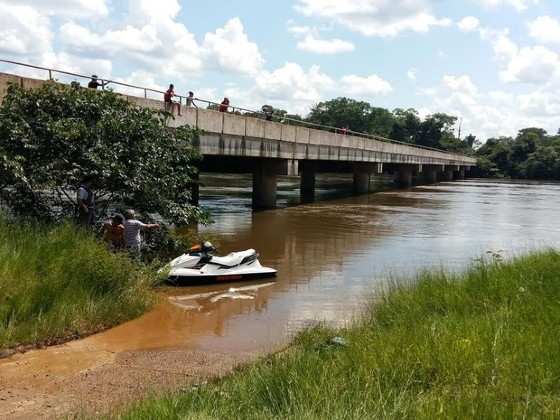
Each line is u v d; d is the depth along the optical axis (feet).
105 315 30.22
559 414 16.17
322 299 38.29
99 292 31.65
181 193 48.24
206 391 19.04
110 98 45.55
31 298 27.63
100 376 23.13
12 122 40.55
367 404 16.71
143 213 45.34
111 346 27.09
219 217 86.94
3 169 38.27
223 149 82.33
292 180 235.20
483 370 19.29
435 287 32.30
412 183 234.38
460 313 28.14
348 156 134.82
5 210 38.88
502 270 35.09
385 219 90.02
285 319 33.19
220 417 16.75
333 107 522.47
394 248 61.52
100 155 42.34
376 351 21.31
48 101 43.06
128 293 32.94
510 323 23.95
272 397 18.08
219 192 144.66
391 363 20.01
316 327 29.12
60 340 27.09
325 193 152.56
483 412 16.07
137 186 43.50
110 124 43.14
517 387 18.13
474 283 32.63
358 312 34.73
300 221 83.87
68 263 30.83
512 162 391.65
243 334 30.04
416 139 479.82
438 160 244.42
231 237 66.28
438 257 56.39
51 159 41.24
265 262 51.57
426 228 80.28
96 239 37.04
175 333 29.81
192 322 32.04
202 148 77.00
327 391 17.63
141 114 46.11
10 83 43.68
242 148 87.30
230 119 83.46
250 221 82.53
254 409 17.30
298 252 57.41
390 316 29.27
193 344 28.04
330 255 56.13
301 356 21.71
